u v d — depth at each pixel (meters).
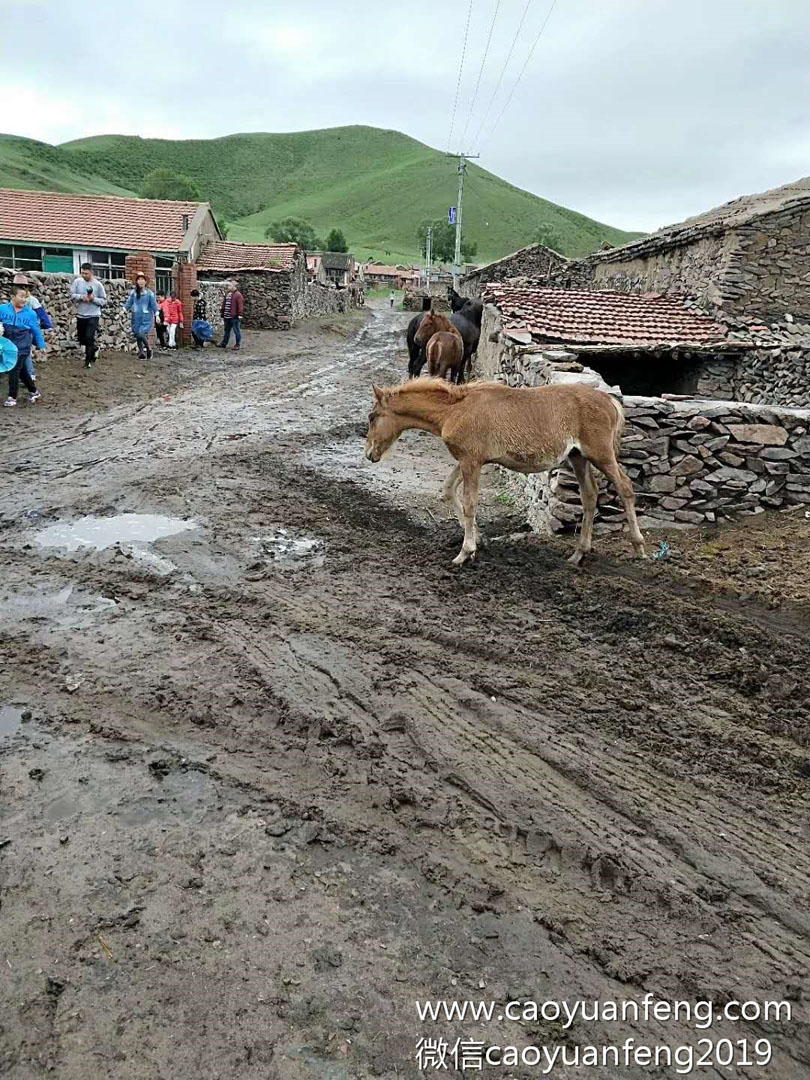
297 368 21.89
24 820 3.99
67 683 5.27
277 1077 2.79
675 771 4.46
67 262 32.38
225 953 3.26
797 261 16.27
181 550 7.62
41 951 3.24
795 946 3.39
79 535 7.94
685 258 18.27
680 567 7.11
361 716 4.98
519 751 4.63
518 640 5.95
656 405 7.97
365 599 6.68
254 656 5.67
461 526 8.66
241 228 149.00
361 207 193.38
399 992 3.14
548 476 8.26
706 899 3.61
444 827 4.04
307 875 3.71
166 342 23.86
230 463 10.83
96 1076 2.76
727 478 8.16
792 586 6.61
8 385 15.16
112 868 3.70
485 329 18.30
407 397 7.52
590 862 3.81
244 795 4.24
